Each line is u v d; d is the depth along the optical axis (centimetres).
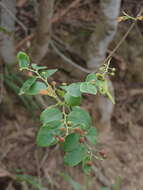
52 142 86
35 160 207
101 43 170
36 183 192
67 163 87
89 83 85
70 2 228
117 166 212
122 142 220
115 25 160
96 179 204
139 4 177
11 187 198
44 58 219
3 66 205
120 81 235
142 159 218
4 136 212
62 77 217
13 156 207
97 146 212
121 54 229
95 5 233
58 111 87
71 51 225
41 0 158
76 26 231
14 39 201
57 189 200
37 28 173
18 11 223
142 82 237
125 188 207
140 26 227
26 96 204
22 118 216
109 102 202
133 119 230
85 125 87
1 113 216
